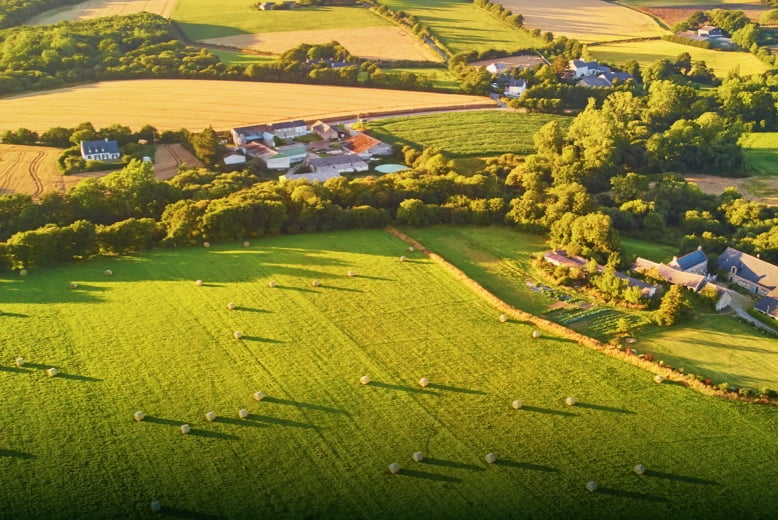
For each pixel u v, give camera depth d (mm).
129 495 79750
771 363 107438
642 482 83438
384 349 108375
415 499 80188
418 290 126688
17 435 88250
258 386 99000
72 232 135625
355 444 88562
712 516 78750
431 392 98688
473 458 86625
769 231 154875
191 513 77500
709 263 146375
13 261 130500
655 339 113625
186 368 102375
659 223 164250
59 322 113125
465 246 147125
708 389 99188
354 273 132125
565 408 95812
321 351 107438
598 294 128250
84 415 92188
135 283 126562
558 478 83750
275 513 77812
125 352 105750
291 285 126875
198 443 87938
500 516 78125
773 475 84562
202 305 119250
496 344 110438
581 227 141875
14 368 101375
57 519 76125
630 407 96188
